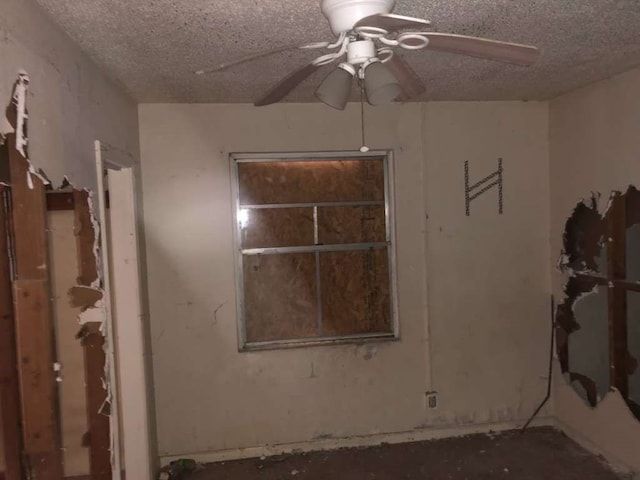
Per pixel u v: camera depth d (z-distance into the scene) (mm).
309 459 3484
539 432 3740
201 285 3455
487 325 3738
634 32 2293
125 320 3102
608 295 3178
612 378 3176
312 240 3580
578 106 3377
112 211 3074
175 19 1995
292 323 3588
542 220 3754
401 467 3338
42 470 2037
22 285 1869
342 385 3613
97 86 2508
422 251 3648
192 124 3404
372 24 1476
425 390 3697
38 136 1783
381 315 3670
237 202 3467
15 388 2037
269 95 1948
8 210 1896
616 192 3076
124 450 3117
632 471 3047
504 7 1996
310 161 3557
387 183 3613
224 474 3328
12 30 1598
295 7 1910
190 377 3475
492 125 3676
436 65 2758
